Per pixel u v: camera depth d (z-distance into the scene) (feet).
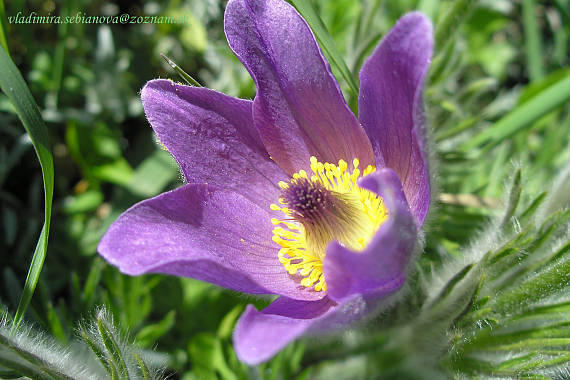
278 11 0.57
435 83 0.71
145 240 0.53
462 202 0.71
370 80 0.54
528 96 0.77
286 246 0.59
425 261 0.65
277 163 0.60
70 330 0.66
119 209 0.77
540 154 0.76
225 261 0.56
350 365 0.70
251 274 0.57
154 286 0.72
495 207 0.70
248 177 0.60
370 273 0.50
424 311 0.60
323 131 0.59
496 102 0.85
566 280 0.59
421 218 0.53
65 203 0.78
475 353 0.60
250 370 0.68
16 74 0.59
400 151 0.55
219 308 0.72
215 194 0.58
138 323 0.69
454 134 0.71
